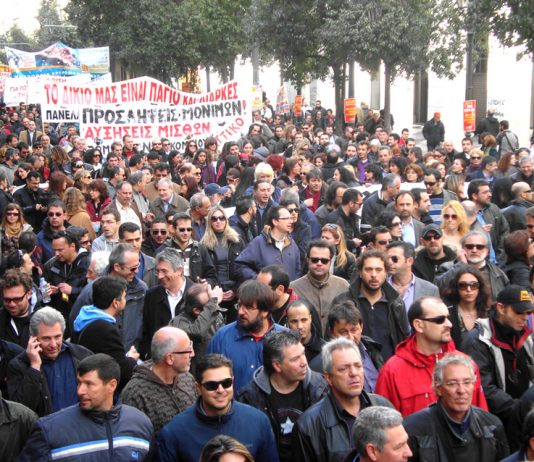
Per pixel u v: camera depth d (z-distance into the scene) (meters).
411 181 14.59
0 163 19.08
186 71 42.53
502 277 8.86
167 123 18.61
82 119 18.45
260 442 5.72
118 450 5.54
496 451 5.67
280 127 27.62
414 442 5.57
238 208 11.37
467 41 24.83
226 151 16.92
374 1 26.95
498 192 13.42
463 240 8.80
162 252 8.34
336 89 30.03
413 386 6.34
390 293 7.73
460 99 35.44
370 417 4.92
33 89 27.84
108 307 7.17
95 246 10.54
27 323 7.66
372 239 9.18
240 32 40.38
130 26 39.97
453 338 7.37
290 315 7.01
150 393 6.22
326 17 28.30
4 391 7.02
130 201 12.59
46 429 5.54
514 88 32.59
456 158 17.08
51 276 9.53
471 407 5.71
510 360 6.71
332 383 5.68
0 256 10.95
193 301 7.64
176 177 16.78
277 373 6.12
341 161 17.11
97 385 5.58
